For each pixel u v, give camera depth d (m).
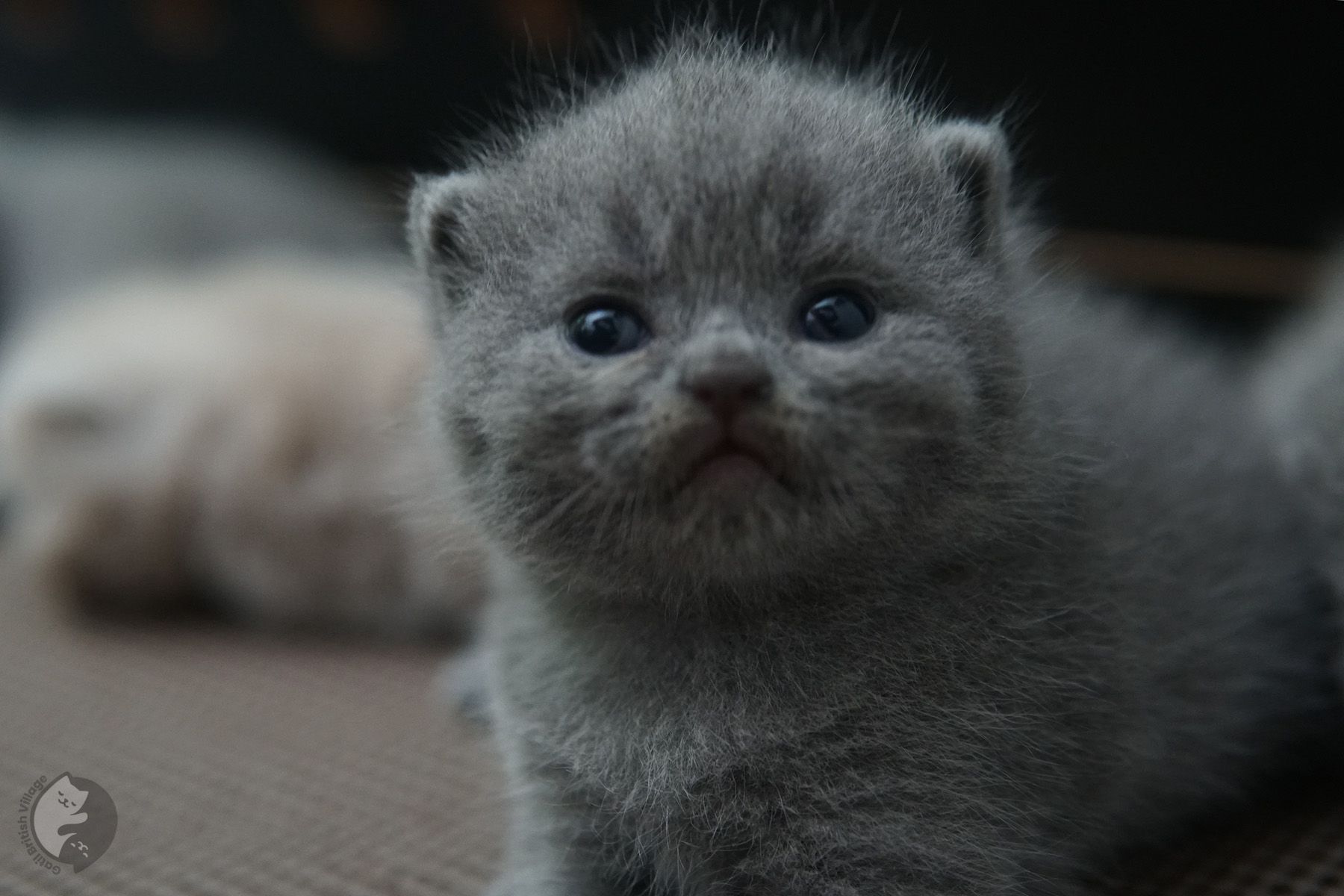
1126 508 0.29
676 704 0.27
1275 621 0.31
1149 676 0.28
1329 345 0.34
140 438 0.44
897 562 0.27
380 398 0.42
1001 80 0.44
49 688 0.37
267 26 0.60
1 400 0.47
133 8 0.61
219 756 0.34
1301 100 0.44
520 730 0.28
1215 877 0.29
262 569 0.43
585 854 0.28
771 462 0.25
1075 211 0.46
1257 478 0.32
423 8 0.54
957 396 0.26
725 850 0.27
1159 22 0.43
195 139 0.68
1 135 0.71
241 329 0.48
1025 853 0.27
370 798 0.32
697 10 0.35
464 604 0.41
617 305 0.26
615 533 0.26
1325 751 0.32
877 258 0.26
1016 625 0.27
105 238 0.67
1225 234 0.47
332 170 0.66
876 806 0.26
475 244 0.28
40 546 0.44
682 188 0.26
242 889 0.29
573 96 0.30
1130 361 0.32
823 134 0.27
